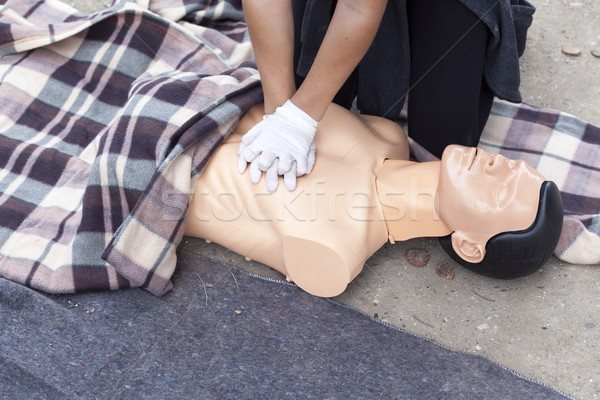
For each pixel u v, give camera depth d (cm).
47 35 196
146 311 155
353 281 168
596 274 170
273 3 140
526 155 196
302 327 155
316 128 158
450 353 151
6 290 148
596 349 155
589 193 186
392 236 159
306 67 174
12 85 192
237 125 165
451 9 156
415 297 166
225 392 139
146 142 155
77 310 153
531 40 238
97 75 199
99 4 253
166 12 213
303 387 142
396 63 170
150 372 142
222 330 152
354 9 127
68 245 158
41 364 139
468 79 166
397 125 180
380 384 143
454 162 145
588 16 247
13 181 173
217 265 168
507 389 144
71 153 184
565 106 215
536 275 169
